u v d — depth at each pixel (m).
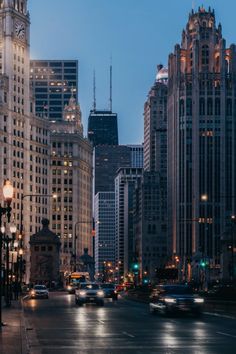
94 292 93.94
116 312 75.56
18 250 123.69
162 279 170.62
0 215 50.25
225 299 81.31
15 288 120.25
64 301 113.50
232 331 47.59
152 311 71.75
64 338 42.53
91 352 34.53
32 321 59.25
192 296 66.38
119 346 37.50
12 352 32.44
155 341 40.31
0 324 48.66
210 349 35.59
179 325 54.03
